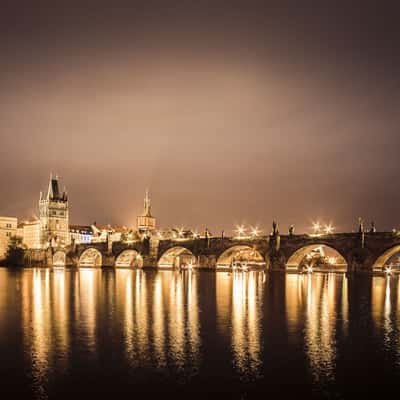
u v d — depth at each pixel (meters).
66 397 27.38
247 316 51.72
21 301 66.31
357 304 62.62
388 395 27.80
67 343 38.47
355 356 34.94
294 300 67.19
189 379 30.11
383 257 122.38
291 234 140.00
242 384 29.33
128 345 37.81
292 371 31.61
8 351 36.09
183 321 48.22
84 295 75.12
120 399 27.16
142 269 191.88
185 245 175.12
